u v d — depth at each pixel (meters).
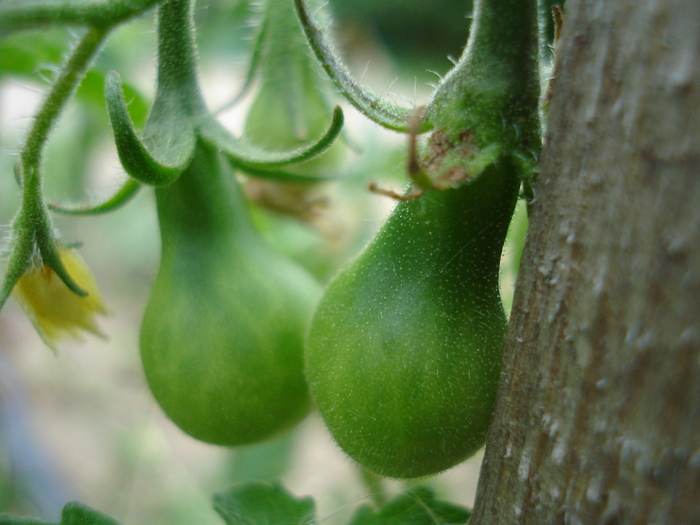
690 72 0.10
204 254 0.15
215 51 0.28
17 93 0.26
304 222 0.22
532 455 0.12
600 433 0.11
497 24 0.13
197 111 0.16
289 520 0.17
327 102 0.20
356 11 0.51
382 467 0.14
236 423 0.15
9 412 0.31
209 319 0.15
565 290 0.11
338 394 0.14
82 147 0.28
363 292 0.14
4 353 0.33
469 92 0.13
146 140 0.15
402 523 0.16
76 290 0.14
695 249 0.10
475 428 0.13
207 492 0.35
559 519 0.11
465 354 0.13
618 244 0.11
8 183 0.28
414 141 0.12
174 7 0.15
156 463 0.39
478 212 0.13
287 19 0.20
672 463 0.10
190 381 0.15
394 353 0.13
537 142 0.13
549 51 0.17
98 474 0.38
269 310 0.15
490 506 0.12
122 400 0.42
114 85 0.13
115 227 0.37
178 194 0.15
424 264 0.14
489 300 0.14
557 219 0.11
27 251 0.14
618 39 0.11
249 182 0.22
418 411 0.13
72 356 0.44
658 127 0.10
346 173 0.22
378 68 0.32
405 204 0.14
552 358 0.11
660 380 0.10
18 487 0.30
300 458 0.30
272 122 0.20
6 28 0.12
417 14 0.51
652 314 0.11
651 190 0.10
